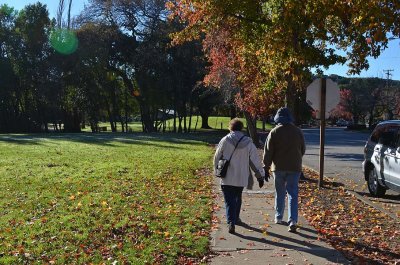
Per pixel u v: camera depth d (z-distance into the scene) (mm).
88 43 51031
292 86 13266
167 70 51688
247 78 17328
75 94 55125
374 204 10398
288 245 7027
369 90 90375
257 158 7867
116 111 59438
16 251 6504
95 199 10297
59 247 6734
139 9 51562
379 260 6402
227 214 7734
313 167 19016
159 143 32000
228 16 13164
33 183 12773
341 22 10656
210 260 6305
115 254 6398
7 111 54844
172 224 8062
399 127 11359
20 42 53375
